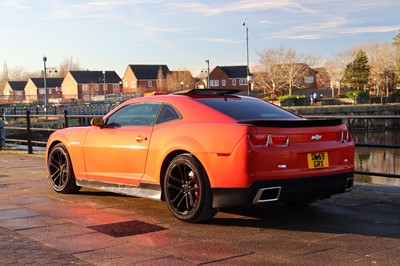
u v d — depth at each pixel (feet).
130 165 19.60
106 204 20.95
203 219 16.99
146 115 19.65
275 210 19.22
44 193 23.72
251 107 18.52
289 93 259.39
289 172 16.10
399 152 107.34
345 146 17.66
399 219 17.49
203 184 16.55
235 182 15.83
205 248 14.42
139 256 13.78
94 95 273.75
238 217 18.15
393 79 263.08
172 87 301.22
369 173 23.82
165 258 13.56
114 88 343.05
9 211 19.75
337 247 14.29
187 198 17.19
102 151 20.74
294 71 255.09
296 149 16.29
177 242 15.10
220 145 16.14
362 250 13.97
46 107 127.54
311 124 16.88
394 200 20.54
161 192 18.34
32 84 363.76
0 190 24.63
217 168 16.17
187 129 17.46
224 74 308.81
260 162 15.70
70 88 339.57
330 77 288.71
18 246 14.82
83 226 17.24
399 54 250.78
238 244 14.78
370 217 17.84
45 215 18.99
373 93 282.15
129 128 19.98
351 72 266.16
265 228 16.58
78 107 147.95
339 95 258.57
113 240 15.42
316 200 18.84
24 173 31.09
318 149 16.74
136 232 16.34
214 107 17.78
